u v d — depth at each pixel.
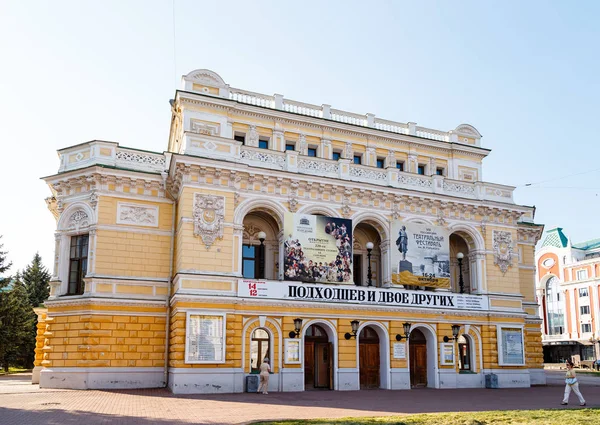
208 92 34.44
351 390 30.66
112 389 28.56
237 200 30.78
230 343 28.56
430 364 33.75
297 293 30.66
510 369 35.31
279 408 21.31
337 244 32.38
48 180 32.25
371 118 39.31
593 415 17.98
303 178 32.16
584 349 85.12
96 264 30.05
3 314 51.66
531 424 16.03
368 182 34.56
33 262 70.94
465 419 16.89
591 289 84.81
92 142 31.92
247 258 33.31
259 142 36.00
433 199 35.53
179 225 30.11
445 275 35.06
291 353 29.88
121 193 31.38
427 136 41.28
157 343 30.31
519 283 40.28
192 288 28.53
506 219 37.88
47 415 18.42
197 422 17.11
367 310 32.19
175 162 29.39
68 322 29.75
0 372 56.50
